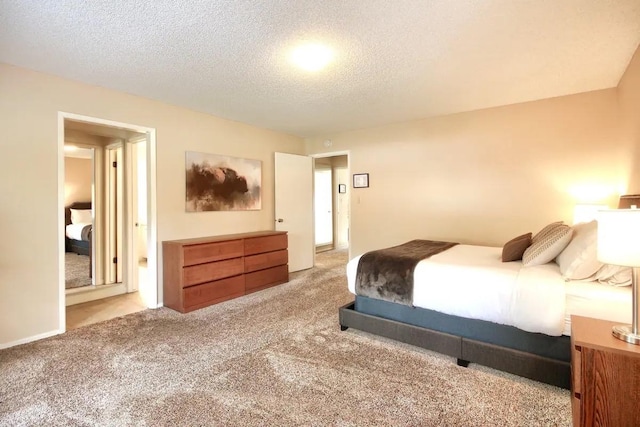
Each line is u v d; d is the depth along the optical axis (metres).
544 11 2.01
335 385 2.02
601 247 1.44
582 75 3.05
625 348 1.27
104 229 4.27
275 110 4.11
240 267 4.00
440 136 4.47
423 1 1.90
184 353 2.46
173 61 2.66
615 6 1.96
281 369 2.21
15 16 1.98
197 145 4.10
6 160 2.62
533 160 3.84
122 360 2.36
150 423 1.68
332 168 8.12
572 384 1.59
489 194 4.13
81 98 3.06
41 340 2.72
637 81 2.57
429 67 2.83
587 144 3.52
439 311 2.36
